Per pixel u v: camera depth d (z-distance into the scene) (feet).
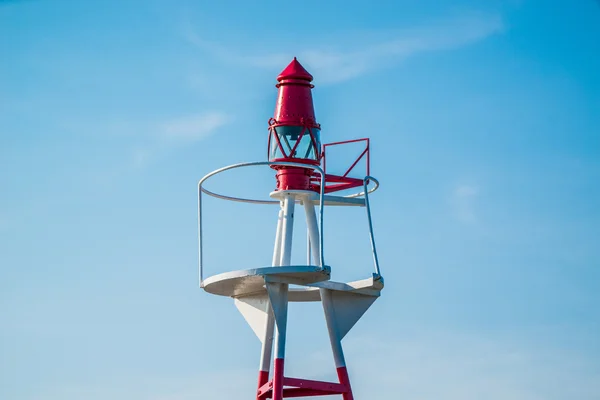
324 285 89.71
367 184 92.43
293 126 89.97
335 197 90.84
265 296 90.43
